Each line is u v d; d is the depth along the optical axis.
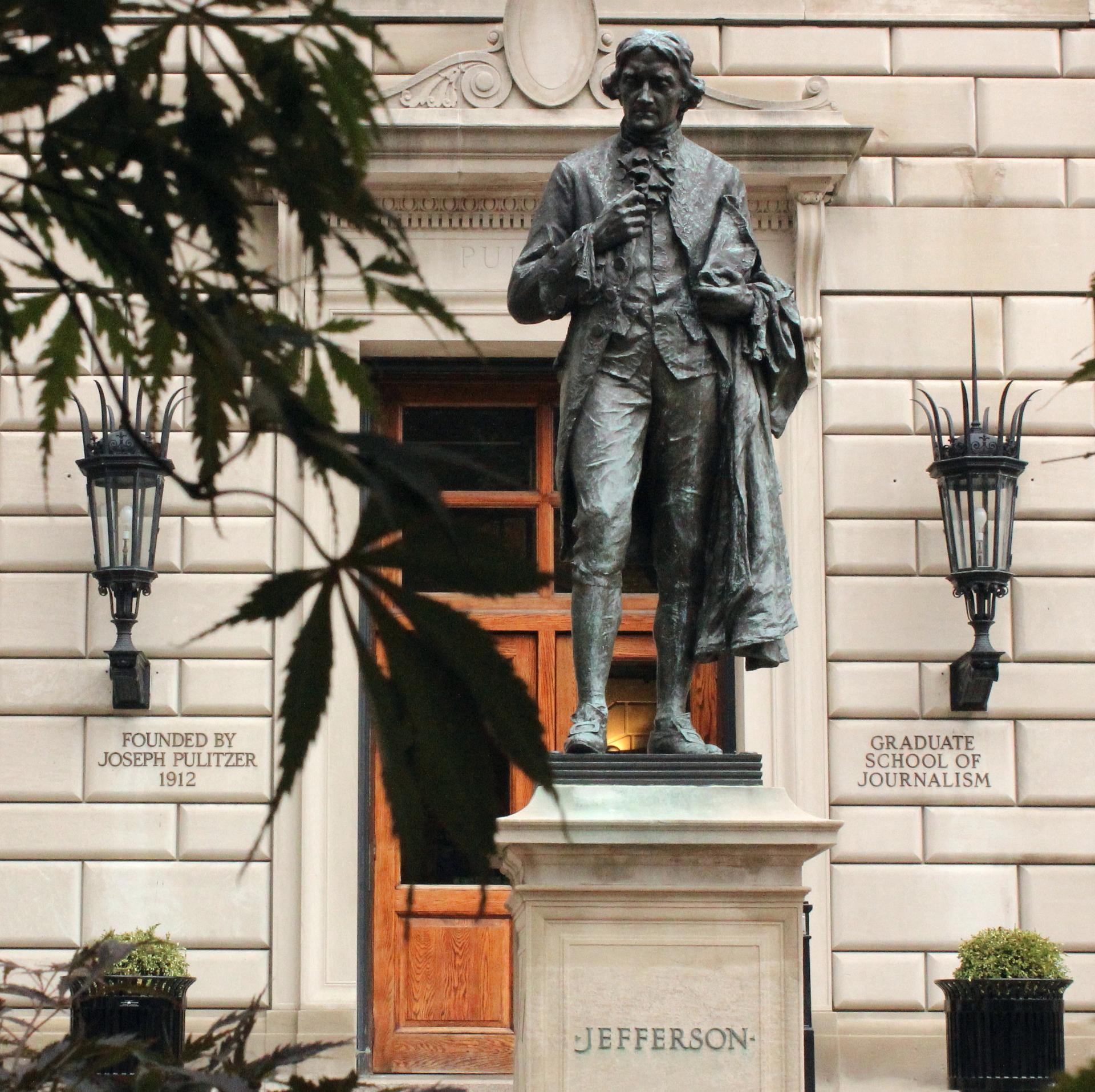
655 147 7.91
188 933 13.80
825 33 15.02
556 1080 7.08
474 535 1.69
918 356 14.68
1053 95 15.04
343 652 6.96
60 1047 2.59
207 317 1.86
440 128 14.20
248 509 14.12
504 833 7.14
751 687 14.20
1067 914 14.01
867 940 13.88
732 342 7.74
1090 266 14.84
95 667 14.10
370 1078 13.33
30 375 13.98
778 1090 7.11
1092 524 14.52
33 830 13.94
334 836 13.82
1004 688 14.26
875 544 14.39
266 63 1.94
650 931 7.18
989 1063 12.44
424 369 14.80
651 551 8.02
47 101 1.92
